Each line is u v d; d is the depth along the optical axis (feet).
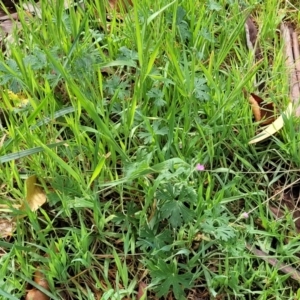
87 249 1.76
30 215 1.74
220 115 2.00
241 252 1.74
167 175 1.70
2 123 2.11
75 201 1.77
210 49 2.30
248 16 2.37
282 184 2.00
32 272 1.72
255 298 1.73
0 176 1.87
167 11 2.22
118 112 1.99
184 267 1.74
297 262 1.79
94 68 1.98
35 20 2.25
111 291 1.64
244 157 2.02
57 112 1.90
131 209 1.84
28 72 1.96
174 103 1.93
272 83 2.23
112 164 1.94
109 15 2.41
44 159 1.89
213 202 1.80
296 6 2.58
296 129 2.09
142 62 1.90
